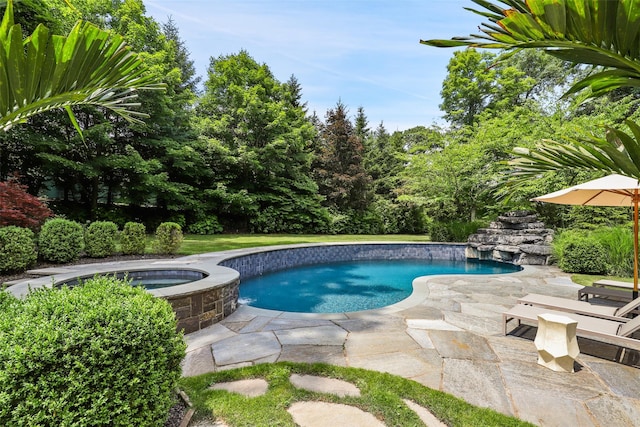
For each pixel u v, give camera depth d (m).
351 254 11.87
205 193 15.73
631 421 2.10
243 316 4.29
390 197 23.45
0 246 5.43
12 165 11.30
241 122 16.62
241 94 16.66
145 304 1.85
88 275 5.14
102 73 1.93
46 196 12.81
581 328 3.06
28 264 5.93
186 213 15.86
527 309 3.71
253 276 8.81
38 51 1.66
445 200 14.67
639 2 1.03
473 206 14.37
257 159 16.88
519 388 2.48
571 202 4.73
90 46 1.80
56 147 10.65
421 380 2.58
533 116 11.27
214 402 2.22
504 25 1.15
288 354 3.06
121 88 2.20
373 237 16.98
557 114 10.38
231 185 17.47
